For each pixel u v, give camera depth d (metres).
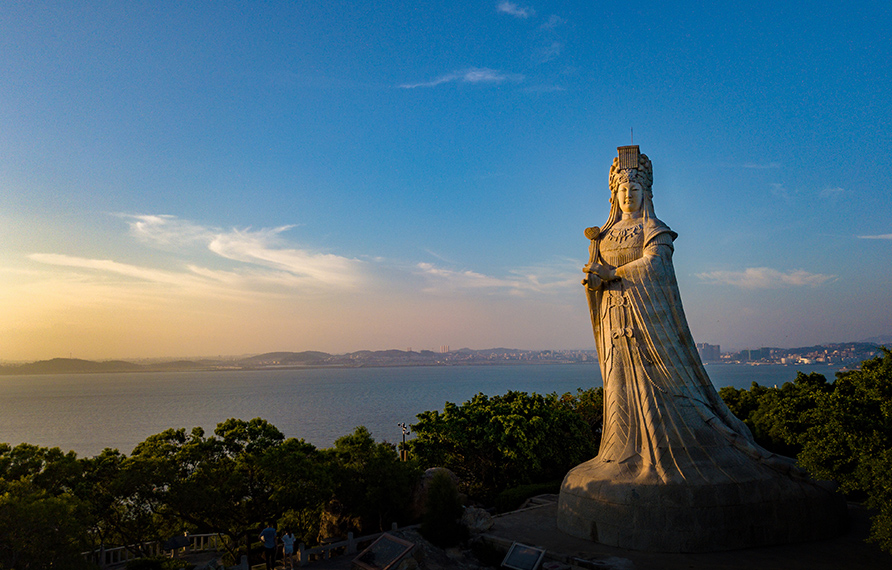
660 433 30.41
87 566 25.20
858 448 22.61
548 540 30.41
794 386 50.34
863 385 26.12
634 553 27.52
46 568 23.91
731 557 26.58
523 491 42.78
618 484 29.28
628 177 35.12
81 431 141.25
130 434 134.12
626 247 34.38
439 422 48.59
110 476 33.44
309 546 38.62
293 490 33.22
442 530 32.12
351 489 36.59
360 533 37.75
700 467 28.86
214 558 35.22
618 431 31.73
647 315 32.59
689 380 31.83
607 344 33.81
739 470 28.98
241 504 35.34
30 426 154.25
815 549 27.52
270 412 187.25
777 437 46.66
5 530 22.77
